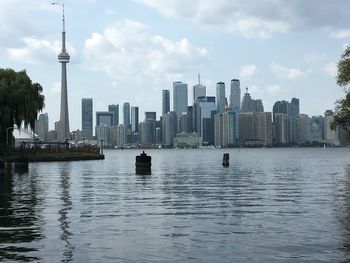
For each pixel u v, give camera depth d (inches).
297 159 5920.3
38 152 4874.5
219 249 674.8
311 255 636.7
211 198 1350.9
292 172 2837.1
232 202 1248.2
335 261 605.3
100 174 2637.8
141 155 3120.1
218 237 760.3
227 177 2362.2
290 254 643.5
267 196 1396.4
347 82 2893.7
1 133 3378.4
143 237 762.8
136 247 689.6
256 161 5167.3
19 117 3521.2
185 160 5816.9
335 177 2317.9
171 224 887.7
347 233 783.1
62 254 646.5
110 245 702.5
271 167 3580.2
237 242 721.0
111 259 620.7
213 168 3447.3
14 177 2329.0
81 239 745.6
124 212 1053.2
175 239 746.2
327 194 1429.6
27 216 987.3
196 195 1440.7
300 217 962.7
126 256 636.1
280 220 927.0
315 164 4192.9
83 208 1123.3
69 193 1510.8
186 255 641.6
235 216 988.6
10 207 1140.5
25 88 3548.2
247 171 2979.8
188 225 876.0
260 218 956.6
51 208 1121.4
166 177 2370.8
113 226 864.3
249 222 906.1
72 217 976.9
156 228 844.6
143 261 610.5
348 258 619.2
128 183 1955.0
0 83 3425.2
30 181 2053.4
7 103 3449.8
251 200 1293.1
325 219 930.7
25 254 645.3
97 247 689.0
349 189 1601.9
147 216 993.5
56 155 5029.5
